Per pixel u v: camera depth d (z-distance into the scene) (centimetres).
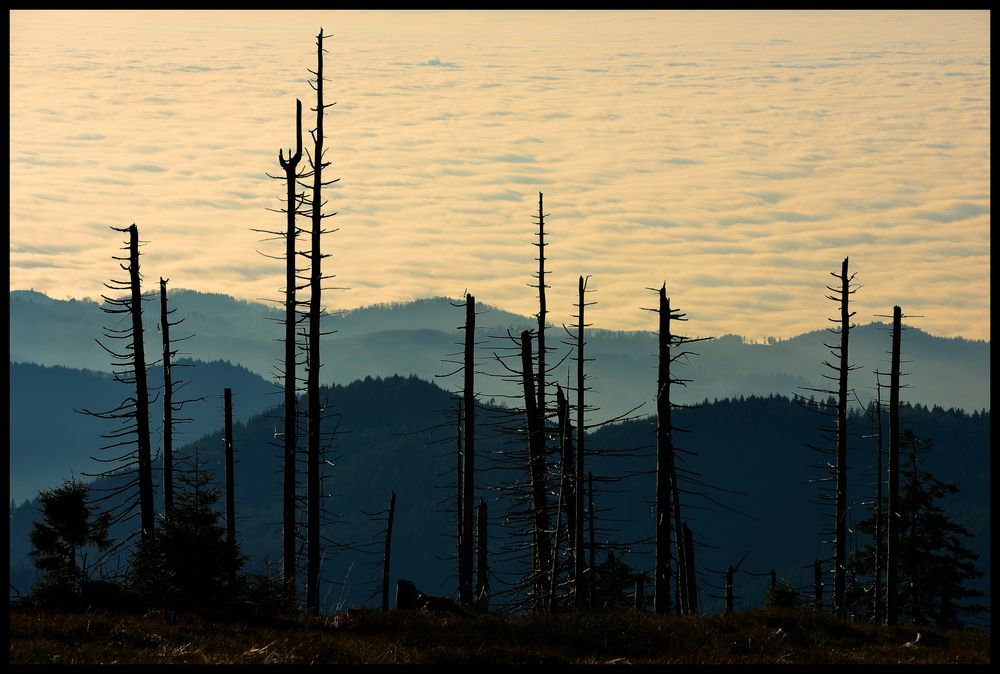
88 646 5822
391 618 7500
